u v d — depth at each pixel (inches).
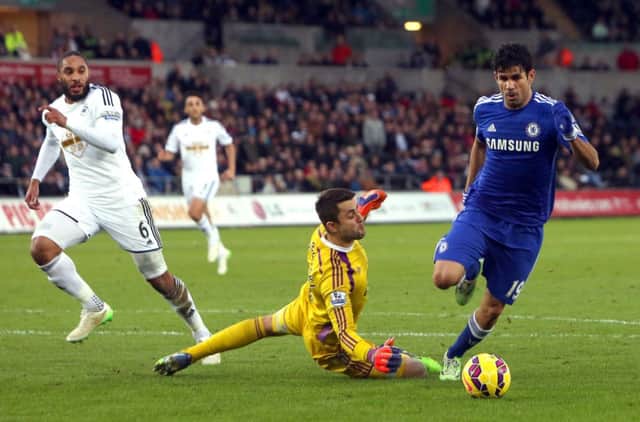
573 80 2650.1
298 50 2529.5
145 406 460.1
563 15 2920.8
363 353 494.3
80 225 573.3
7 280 1040.2
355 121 2225.6
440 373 531.2
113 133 560.1
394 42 2650.1
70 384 513.7
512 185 519.2
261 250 1389.0
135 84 2107.5
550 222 1989.4
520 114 513.7
